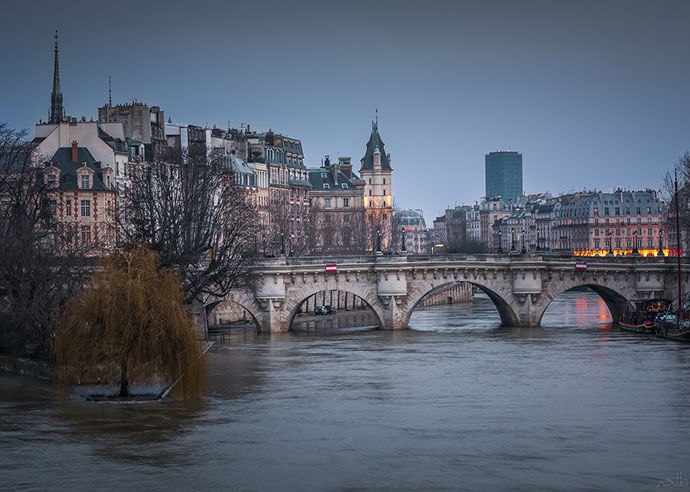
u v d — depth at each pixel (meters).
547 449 79.81
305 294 157.38
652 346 138.38
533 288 163.75
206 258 146.88
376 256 160.62
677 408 94.62
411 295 161.25
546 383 107.81
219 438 82.19
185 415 90.12
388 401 97.56
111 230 145.50
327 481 71.62
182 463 75.44
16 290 114.50
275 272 154.12
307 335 153.88
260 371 115.69
